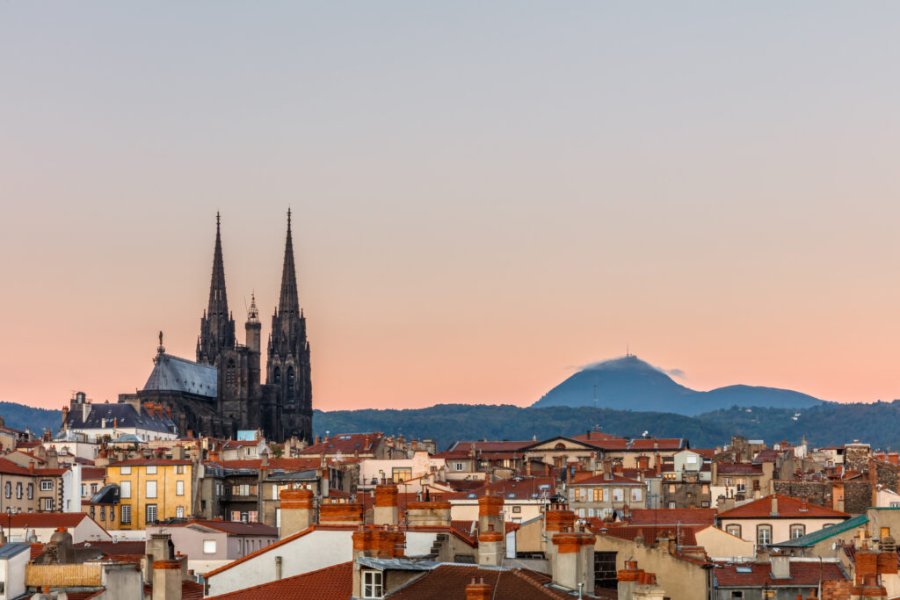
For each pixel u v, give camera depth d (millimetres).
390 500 110500
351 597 94000
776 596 160625
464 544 106500
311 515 111438
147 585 114125
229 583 105812
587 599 93688
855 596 97188
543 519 129250
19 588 110562
